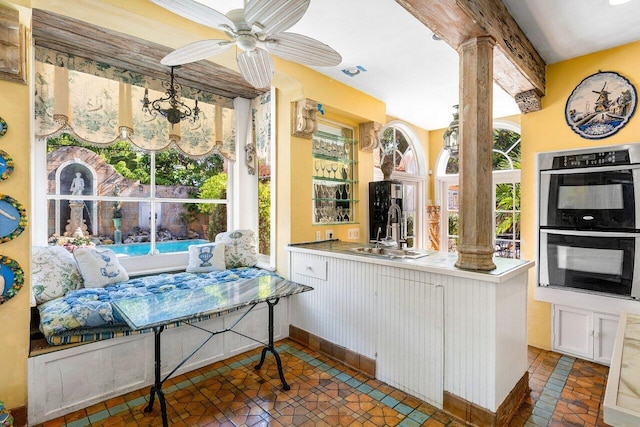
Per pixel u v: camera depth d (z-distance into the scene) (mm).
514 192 4770
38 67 2701
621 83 2746
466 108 2154
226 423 2062
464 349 2098
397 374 2459
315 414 2150
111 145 3166
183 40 2543
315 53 1879
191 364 2711
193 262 3482
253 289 2512
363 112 3932
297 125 3381
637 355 1187
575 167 2871
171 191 3688
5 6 1855
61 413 2111
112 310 2295
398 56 3008
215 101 3912
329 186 3980
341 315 2873
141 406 2234
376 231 4199
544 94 3146
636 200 2570
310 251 3139
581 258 2852
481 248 2090
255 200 4152
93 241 3178
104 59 3059
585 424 2047
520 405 2252
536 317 3170
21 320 1979
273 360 2910
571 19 2404
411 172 5445
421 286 2307
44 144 2842
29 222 2014
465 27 1992
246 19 1550
